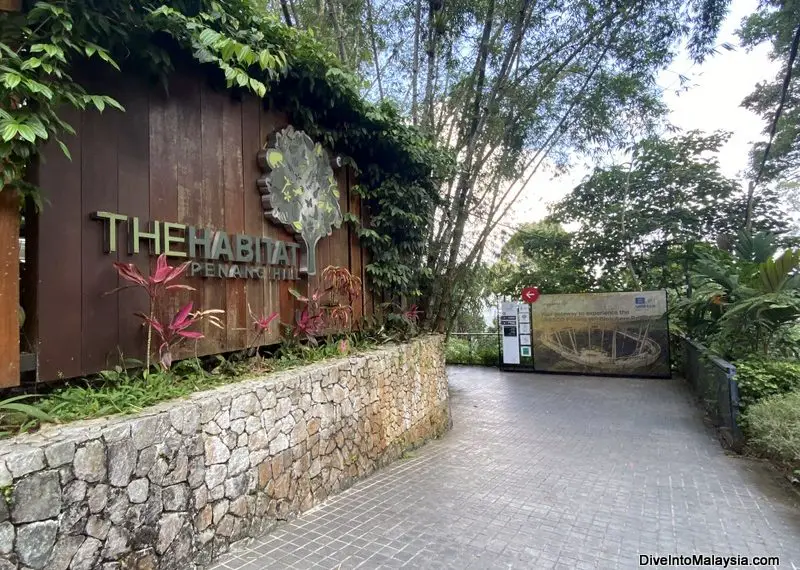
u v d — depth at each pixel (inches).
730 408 189.0
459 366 451.8
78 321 93.9
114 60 101.5
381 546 103.8
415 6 252.1
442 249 258.2
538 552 102.2
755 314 215.6
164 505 83.7
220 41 103.0
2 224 79.3
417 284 247.1
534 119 299.1
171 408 88.4
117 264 95.9
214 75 130.4
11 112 76.4
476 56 259.9
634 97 318.3
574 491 140.0
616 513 123.6
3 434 69.8
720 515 122.6
